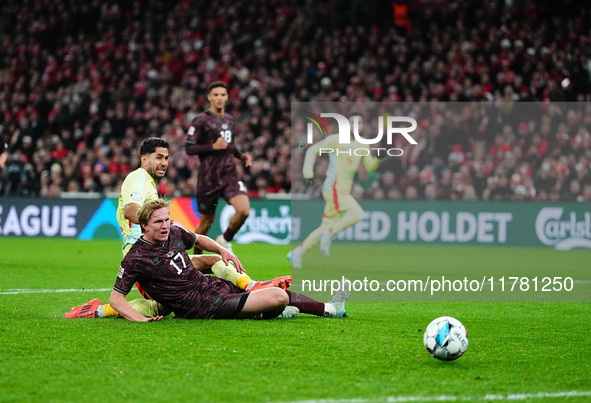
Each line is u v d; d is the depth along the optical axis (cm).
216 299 1065
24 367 780
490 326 1093
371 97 3478
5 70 4206
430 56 3738
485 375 780
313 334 978
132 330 979
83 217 3061
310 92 3688
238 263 1112
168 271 1045
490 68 3566
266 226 2911
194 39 4144
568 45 3653
